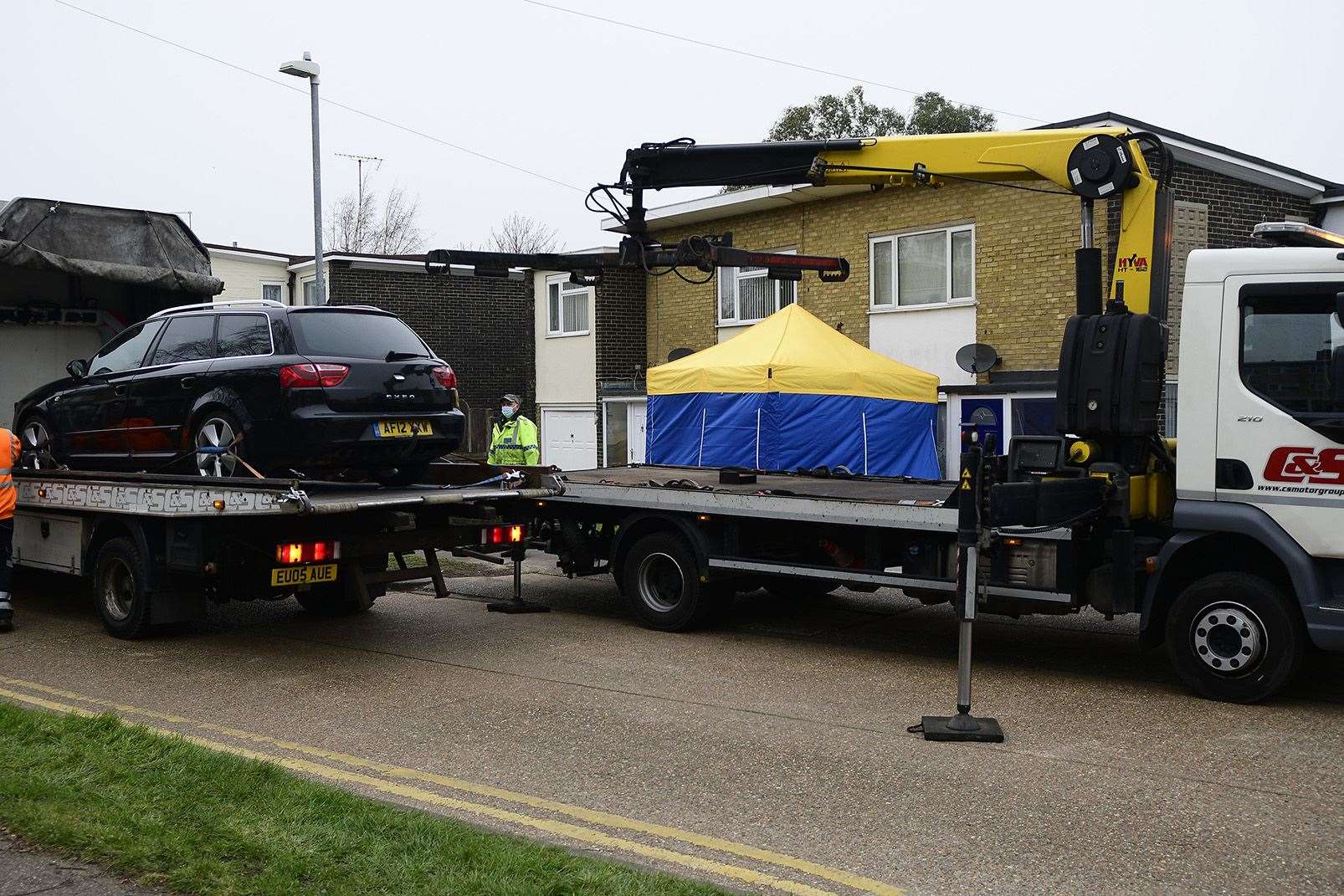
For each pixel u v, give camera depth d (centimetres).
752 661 902
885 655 928
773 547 997
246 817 504
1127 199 867
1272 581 772
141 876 443
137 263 1180
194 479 863
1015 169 934
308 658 903
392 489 977
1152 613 798
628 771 614
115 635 975
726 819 540
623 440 2456
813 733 691
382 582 937
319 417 880
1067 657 921
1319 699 779
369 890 427
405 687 807
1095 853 496
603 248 2459
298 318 925
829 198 1988
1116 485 799
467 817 540
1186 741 673
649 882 442
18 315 1275
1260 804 561
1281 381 747
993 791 582
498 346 3108
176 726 702
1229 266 766
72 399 1066
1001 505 725
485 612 1127
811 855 495
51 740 623
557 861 459
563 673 855
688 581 1012
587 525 1124
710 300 2242
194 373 945
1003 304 1733
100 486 950
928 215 1831
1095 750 655
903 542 905
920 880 468
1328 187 1694
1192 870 479
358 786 584
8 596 1012
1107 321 816
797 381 1684
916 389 1725
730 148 1051
